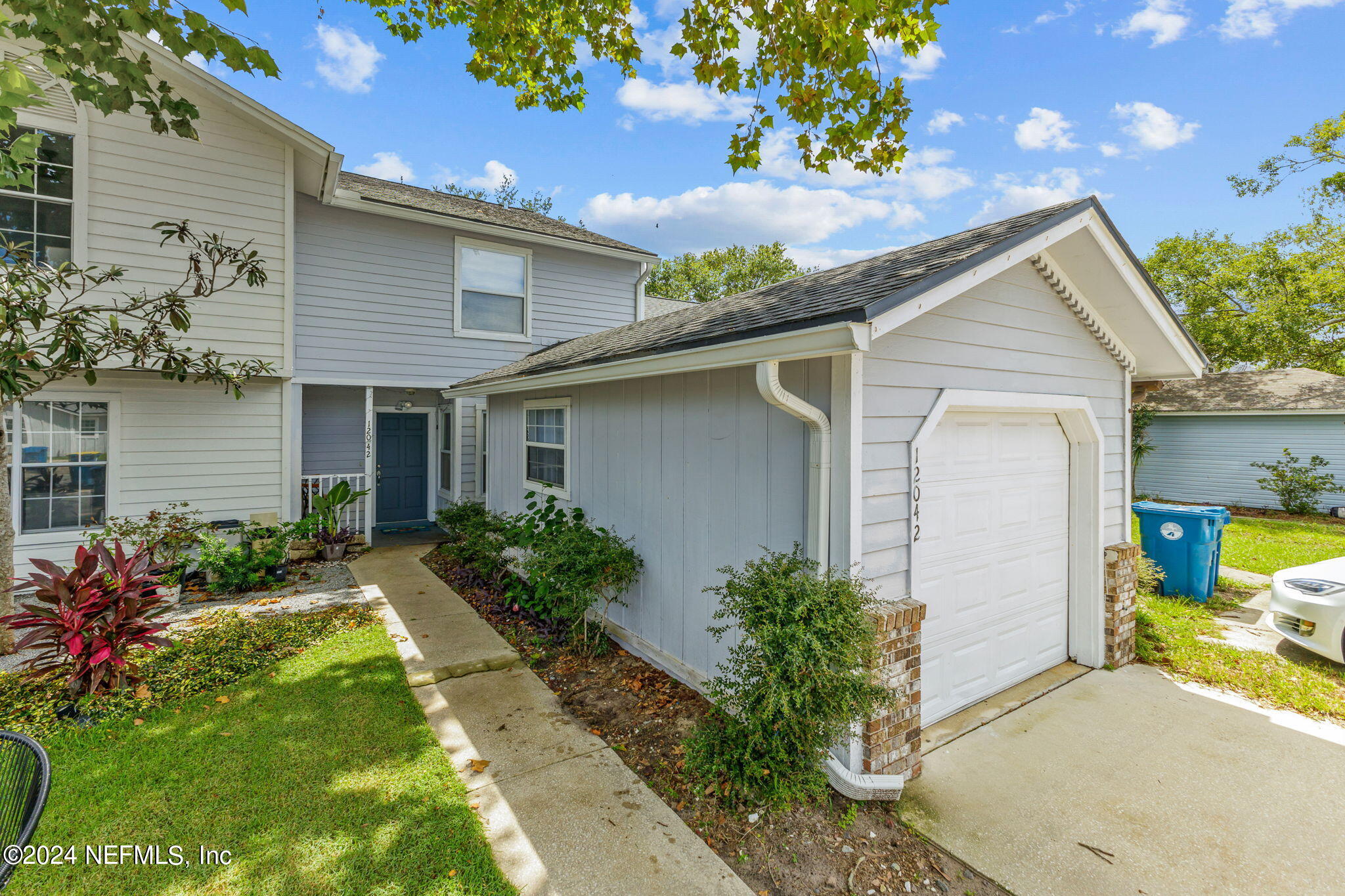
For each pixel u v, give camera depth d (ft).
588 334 38.29
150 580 14.01
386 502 36.91
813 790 9.62
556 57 16.81
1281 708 13.70
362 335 30.45
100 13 10.28
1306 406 45.06
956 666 13.46
